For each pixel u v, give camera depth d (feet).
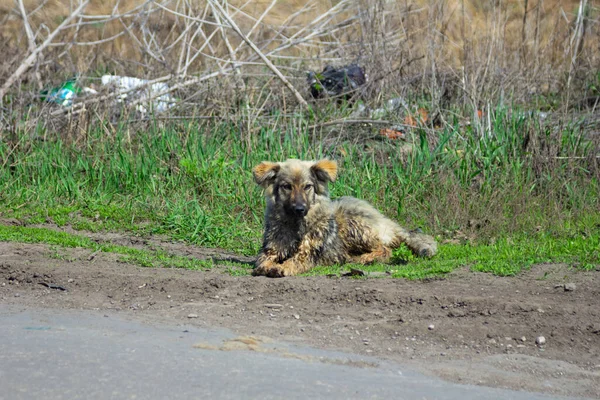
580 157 51.60
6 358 23.24
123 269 36.73
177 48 74.79
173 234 45.85
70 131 57.16
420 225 45.80
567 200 47.73
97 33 85.46
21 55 70.59
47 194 51.44
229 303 31.55
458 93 59.41
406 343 27.04
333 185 49.03
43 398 19.79
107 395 20.06
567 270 33.99
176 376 21.71
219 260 40.32
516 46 68.28
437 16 65.87
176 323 28.91
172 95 63.93
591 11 78.69
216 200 50.06
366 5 68.23
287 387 21.03
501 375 23.91
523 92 62.34
